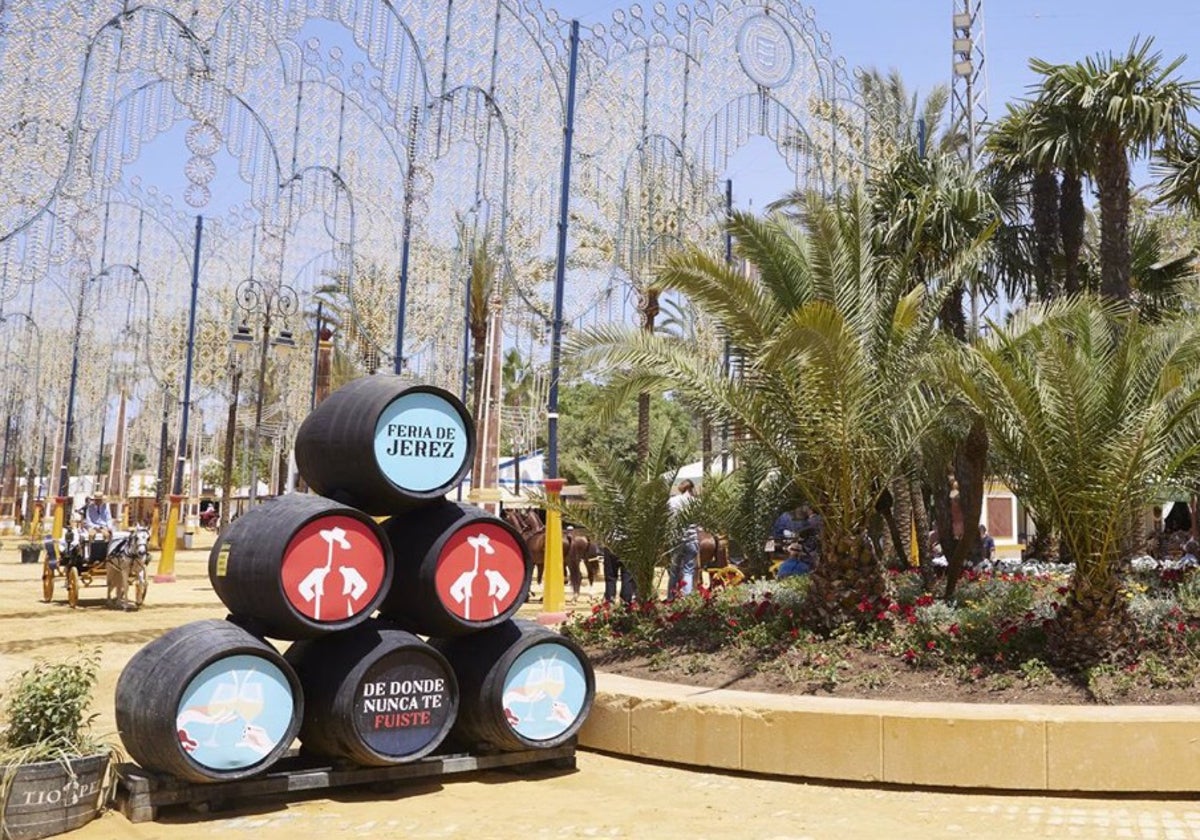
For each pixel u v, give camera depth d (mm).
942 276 10297
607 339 9695
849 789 7086
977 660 8539
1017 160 21328
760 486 12656
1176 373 8195
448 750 7477
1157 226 24531
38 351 35562
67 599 18250
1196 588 11398
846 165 17891
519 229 15766
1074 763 6832
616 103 15758
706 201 16688
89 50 12094
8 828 5539
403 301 14805
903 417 9664
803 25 17156
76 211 17250
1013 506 38344
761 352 9008
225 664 6203
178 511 22375
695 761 7633
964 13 28094
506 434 25203
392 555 6848
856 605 9242
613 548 11477
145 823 6004
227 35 12812
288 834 5844
